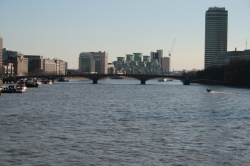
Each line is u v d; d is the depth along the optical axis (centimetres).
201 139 12356
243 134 13225
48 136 12431
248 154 10706
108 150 10875
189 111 19600
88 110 19512
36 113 17812
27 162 9756
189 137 12619
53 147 11075
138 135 12825
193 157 10362
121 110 19775
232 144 11738
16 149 10775
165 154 10581
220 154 10662
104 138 12294
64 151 10700
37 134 12700
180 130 13800
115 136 12619
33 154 10381
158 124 15025
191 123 15362
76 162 9819
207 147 11350
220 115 17950
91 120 15850
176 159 10175
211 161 10062
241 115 18012
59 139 12038
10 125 14275
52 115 17225
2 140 11744
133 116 17338
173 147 11294
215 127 14500
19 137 12194
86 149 10938
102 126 14400
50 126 14225
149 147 11256
